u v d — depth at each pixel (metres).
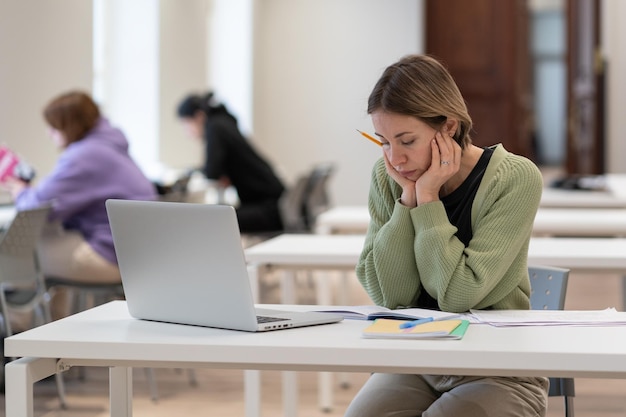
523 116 15.67
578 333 2.67
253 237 9.80
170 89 11.21
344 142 15.45
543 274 3.68
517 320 2.84
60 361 2.70
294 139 15.57
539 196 3.13
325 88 15.45
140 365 2.69
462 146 3.14
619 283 10.80
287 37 15.48
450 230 3.05
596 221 5.96
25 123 7.80
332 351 2.49
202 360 2.55
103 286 6.41
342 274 6.61
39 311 5.88
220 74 14.43
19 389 2.58
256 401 4.41
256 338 2.62
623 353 2.39
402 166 3.09
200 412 5.75
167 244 2.79
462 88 15.27
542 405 2.94
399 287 3.16
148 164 10.62
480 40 15.18
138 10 10.62
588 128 15.86
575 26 16.19
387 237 3.14
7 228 5.27
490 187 3.12
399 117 3.00
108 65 10.55
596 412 5.68
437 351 2.44
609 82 16.31
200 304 2.78
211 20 14.03
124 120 10.67
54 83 8.30
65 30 8.51
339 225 6.49
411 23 15.20
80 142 6.56
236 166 10.28
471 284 2.99
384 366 2.47
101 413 5.65
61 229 6.41
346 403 6.06
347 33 15.35
